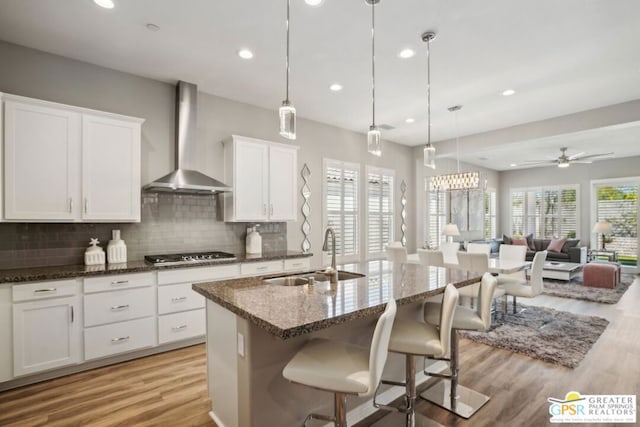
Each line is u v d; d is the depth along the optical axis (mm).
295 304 1695
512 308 4758
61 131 2865
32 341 2543
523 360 3041
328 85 3811
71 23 2625
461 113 4730
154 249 3637
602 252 7879
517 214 9766
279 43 2922
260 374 1753
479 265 4039
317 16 2523
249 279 2428
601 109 4445
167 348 3232
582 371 2820
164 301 3148
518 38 2809
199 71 3469
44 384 2574
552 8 2402
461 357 3109
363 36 2799
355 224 5684
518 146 6777
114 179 3125
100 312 2828
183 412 2207
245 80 3680
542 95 4047
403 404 2328
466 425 2104
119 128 3162
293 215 4387
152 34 2783
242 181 3943
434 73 3490
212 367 2141
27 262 2971
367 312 1628
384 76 3564
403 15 2508
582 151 7266
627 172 7852
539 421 2139
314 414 1795
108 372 2777
